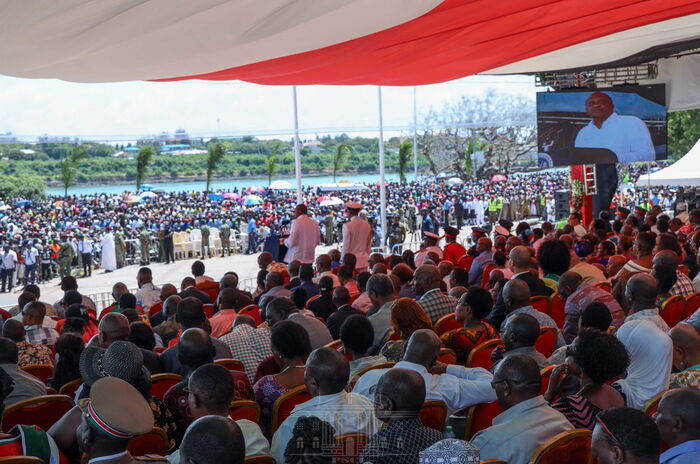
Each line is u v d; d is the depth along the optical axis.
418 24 10.00
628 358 3.94
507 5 9.65
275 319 6.43
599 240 12.34
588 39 13.36
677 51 16.69
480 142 54.06
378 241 26.50
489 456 3.45
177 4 6.76
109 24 7.08
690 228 14.81
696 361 4.69
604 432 2.62
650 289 5.50
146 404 2.99
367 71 13.23
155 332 7.39
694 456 3.04
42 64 8.59
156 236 28.25
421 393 3.17
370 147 83.31
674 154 39.56
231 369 5.18
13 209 47.34
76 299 9.07
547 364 4.79
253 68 11.57
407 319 5.50
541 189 49.28
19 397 4.88
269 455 3.39
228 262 27.16
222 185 76.19
